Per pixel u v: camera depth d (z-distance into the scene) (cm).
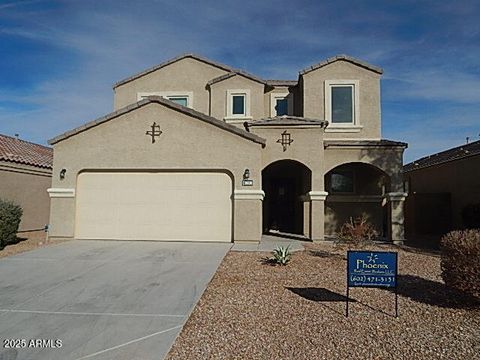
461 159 2119
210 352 601
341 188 2114
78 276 1087
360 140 1933
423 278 1073
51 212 1703
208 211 1680
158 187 1698
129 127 1698
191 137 1681
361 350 605
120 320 749
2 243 1533
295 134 1767
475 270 793
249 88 2111
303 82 2048
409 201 2314
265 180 2225
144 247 1535
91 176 1720
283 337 654
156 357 590
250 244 1628
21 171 2148
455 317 753
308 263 1247
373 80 2041
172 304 839
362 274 777
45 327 718
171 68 2217
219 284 992
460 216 2103
